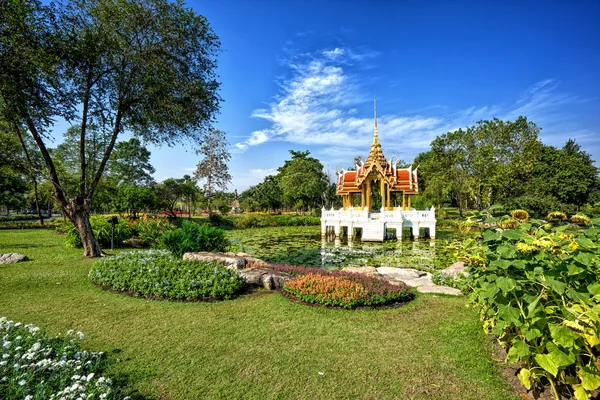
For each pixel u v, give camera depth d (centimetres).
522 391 349
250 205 5397
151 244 1608
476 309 590
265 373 395
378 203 4356
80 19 1066
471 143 3766
